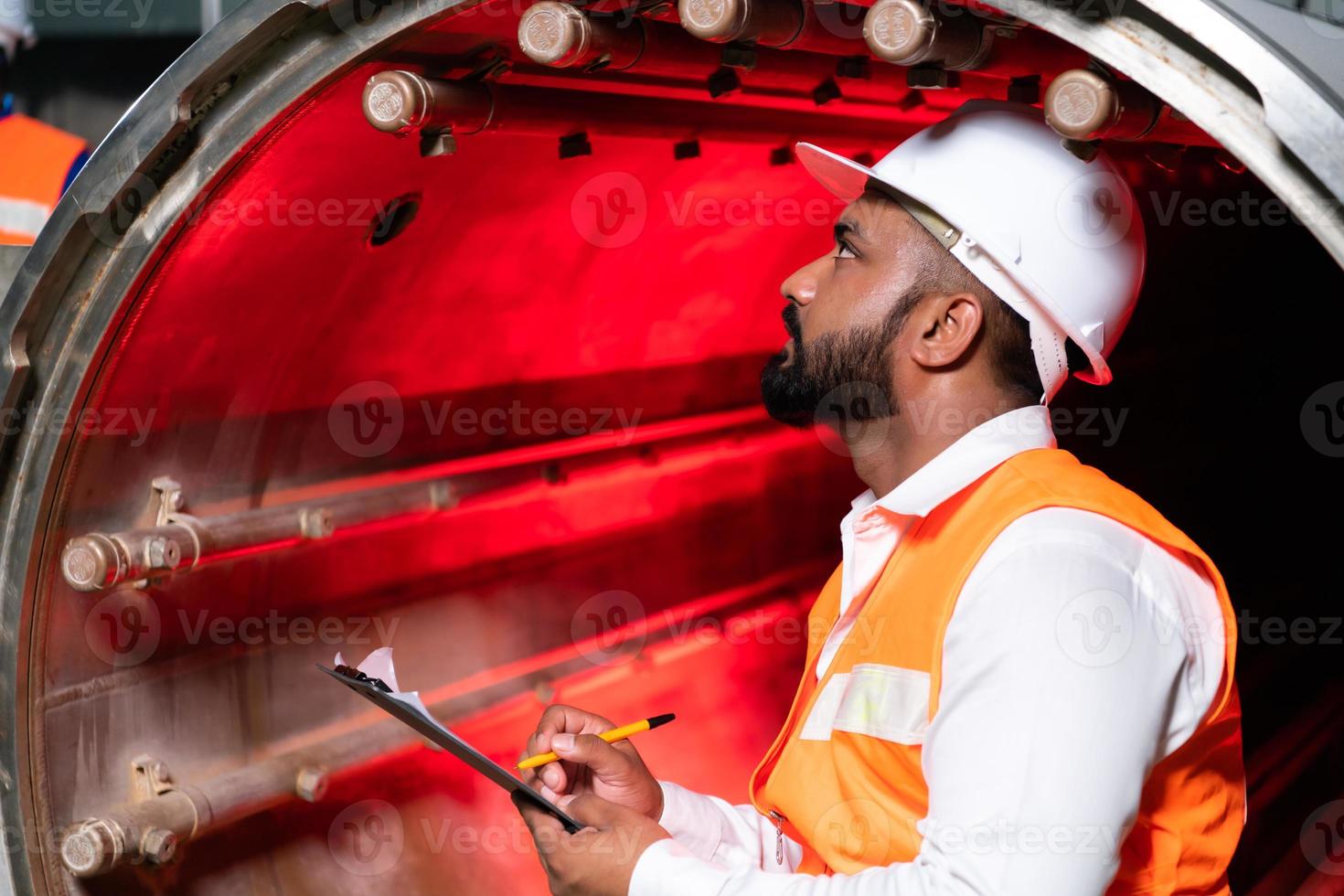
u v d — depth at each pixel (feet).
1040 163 4.78
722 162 9.17
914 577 4.66
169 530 6.00
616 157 7.93
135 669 6.18
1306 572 15.99
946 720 4.13
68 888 5.66
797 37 4.93
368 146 5.74
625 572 10.68
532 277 8.59
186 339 5.84
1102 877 3.81
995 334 4.83
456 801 8.45
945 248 4.80
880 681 4.65
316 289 6.53
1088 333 4.88
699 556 11.63
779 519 12.80
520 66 5.68
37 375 5.30
